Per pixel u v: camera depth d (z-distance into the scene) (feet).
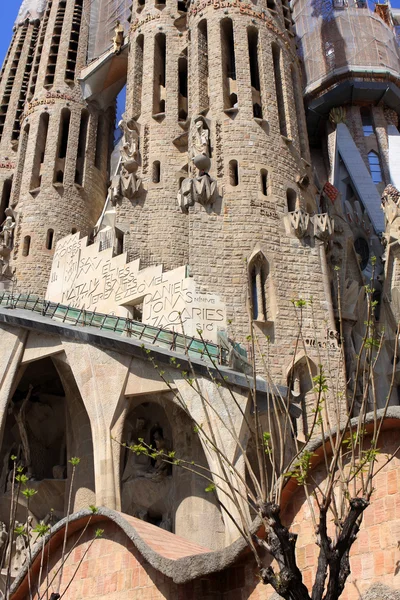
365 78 218.59
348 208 187.21
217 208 122.21
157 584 59.26
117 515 63.46
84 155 185.47
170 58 162.30
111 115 201.98
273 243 119.55
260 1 151.12
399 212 148.56
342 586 42.37
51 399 123.13
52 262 156.15
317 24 231.71
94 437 99.19
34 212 170.91
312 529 54.08
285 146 133.69
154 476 103.71
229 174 126.00
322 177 217.97
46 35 205.57
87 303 128.36
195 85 141.59
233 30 144.66
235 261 117.08
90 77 191.11
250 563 56.70
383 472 52.80
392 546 49.75
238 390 95.35
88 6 209.15
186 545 65.00
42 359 115.96
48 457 121.08
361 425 47.37
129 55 172.04
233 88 139.95
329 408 105.29
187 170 147.64
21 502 113.39
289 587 42.50
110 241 140.87
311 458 55.52
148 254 138.41
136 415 109.70
